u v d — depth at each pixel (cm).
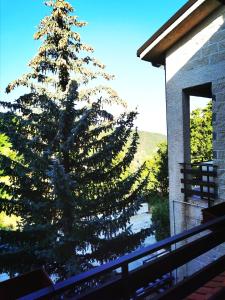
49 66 1109
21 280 444
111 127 927
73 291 675
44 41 1128
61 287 147
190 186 814
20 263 795
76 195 869
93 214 897
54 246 749
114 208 920
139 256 185
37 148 911
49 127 918
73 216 786
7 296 436
